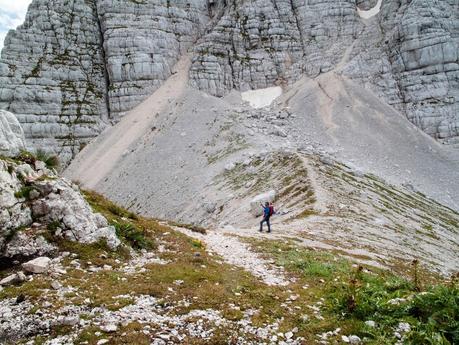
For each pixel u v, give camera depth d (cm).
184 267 1564
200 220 7706
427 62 15838
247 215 5912
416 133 13788
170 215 9238
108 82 18775
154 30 19475
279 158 8512
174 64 19588
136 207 10975
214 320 1089
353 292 1225
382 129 13762
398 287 1431
